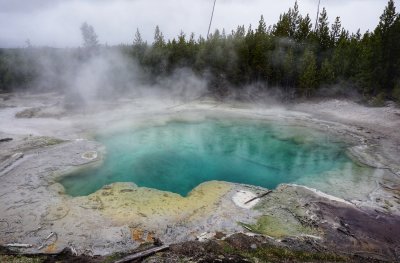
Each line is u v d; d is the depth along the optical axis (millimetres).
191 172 19625
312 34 45781
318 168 20125
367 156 21578
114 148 23406
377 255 11367
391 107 32688
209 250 11148
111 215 13836
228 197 15641
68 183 17453
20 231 12633
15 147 22297
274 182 18234
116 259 10844
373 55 36812
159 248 11234
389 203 15070
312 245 11797
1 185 16484
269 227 13117
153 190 16391
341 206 14773
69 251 11453
